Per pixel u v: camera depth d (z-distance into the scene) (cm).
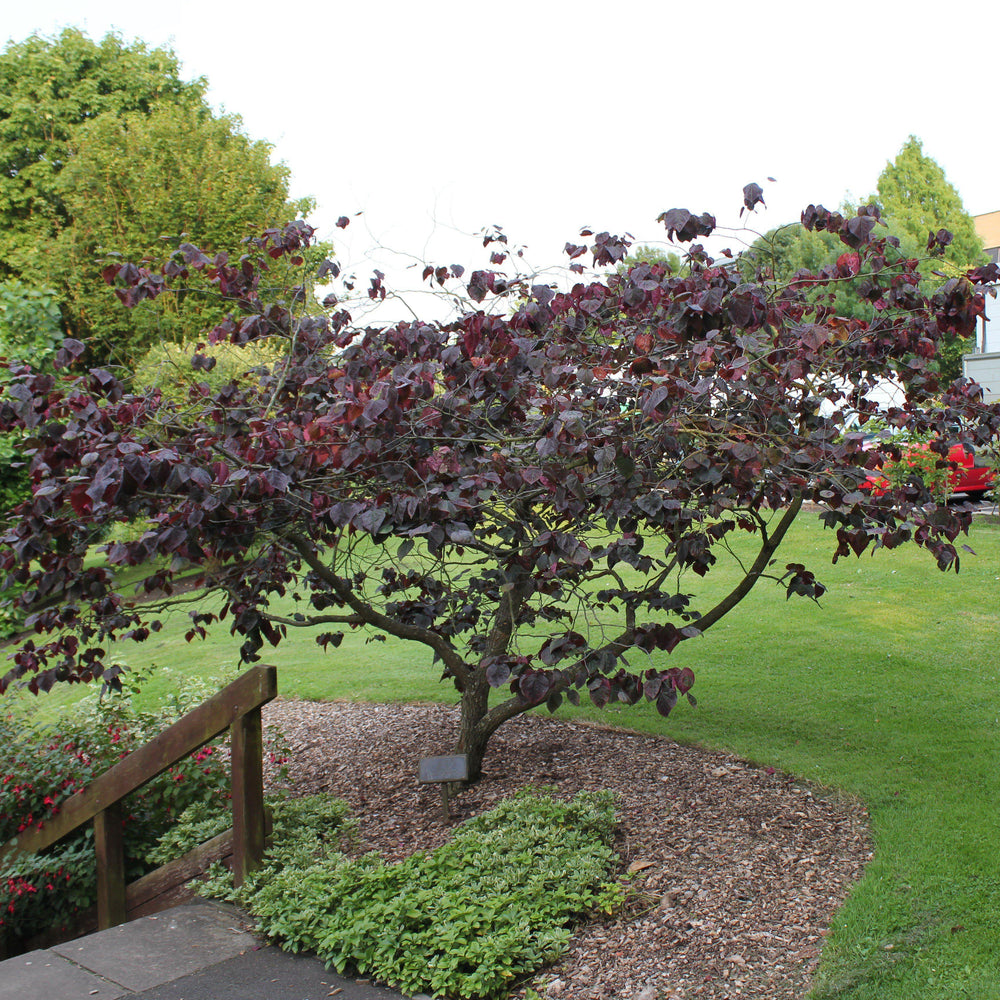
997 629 680
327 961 308
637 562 324
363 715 654
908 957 282
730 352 336
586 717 579
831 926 306
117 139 1738
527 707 477
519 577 368
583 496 299
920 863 344
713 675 638
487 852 363
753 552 1027
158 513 323
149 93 2109
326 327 443
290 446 325
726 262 383
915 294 395
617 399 375
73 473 302
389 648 849
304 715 671
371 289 436
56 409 335
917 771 440
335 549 421
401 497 303
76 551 376
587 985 285
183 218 1655
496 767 508
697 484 341
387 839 430
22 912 455
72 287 1628
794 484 372
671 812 417
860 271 388
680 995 274
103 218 1648
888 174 3369
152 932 344
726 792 436
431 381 328
